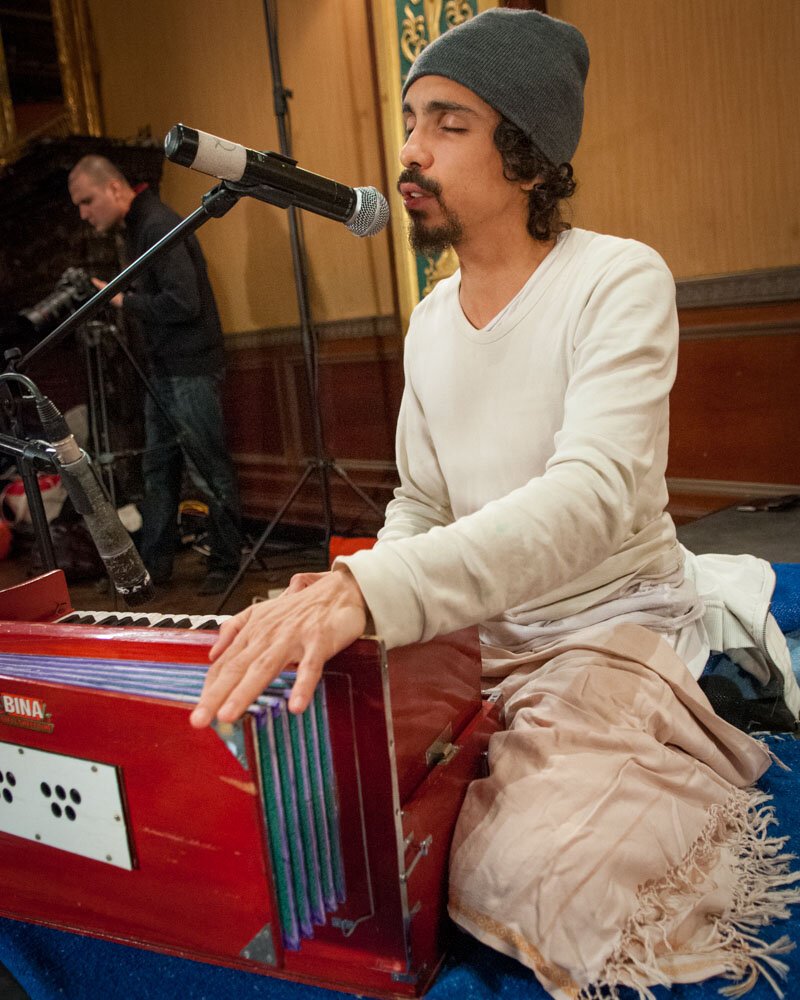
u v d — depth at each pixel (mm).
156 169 4434
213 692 903
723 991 1050
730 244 3854
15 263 4316
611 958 1043
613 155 4152
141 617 1389
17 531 4359
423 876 1085
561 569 1096
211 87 4793
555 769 1143
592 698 1240
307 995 1081
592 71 4141
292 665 1020
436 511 1632
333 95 4383
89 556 4207
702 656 1497
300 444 4891
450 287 1539
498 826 1116
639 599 1399
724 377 3930
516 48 1343
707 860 1176
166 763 1009
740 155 3740
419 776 1119
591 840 1079
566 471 1127
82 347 4051
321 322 4750
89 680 1072
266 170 1277
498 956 1144
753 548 3129
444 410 1484
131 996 1104
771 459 3857
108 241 4074
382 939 1045
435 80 1368
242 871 1005
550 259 1397
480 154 1367
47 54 4750
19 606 1414
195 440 3951
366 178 4406
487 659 1459
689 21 3777
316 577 1061
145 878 1088
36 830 1170
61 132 4816
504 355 1405
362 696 978
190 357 3854
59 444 1428
